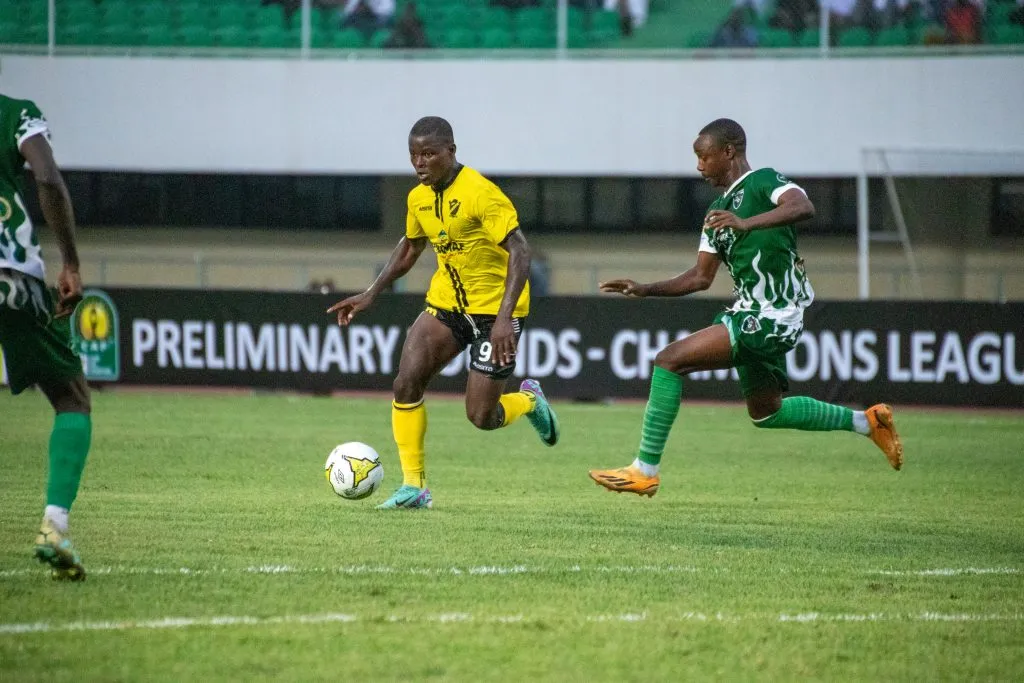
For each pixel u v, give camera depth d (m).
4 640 15.25
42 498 27.17
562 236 77.31
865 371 54.06
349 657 14.84
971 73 67.88
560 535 23.59
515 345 24.23
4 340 18.05
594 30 74.06
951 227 71.00
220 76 73.44
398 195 77.44
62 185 17.20
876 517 27.17
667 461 37.62
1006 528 25.91
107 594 17.67
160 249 79.06
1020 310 52.69
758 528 25.22
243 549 21.38
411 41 74.38
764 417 25.14
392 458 36.31
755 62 70.00
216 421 46.81
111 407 51.84
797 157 69.75
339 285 78.19
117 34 76.31
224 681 13.87
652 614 17.27
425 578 19.27
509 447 40.25
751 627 16.73
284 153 73.44
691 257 76.25
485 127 72.00
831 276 74.06
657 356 23.84
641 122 71.00
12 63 73.62
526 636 15.95
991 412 55.97
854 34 71.44
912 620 17.41
